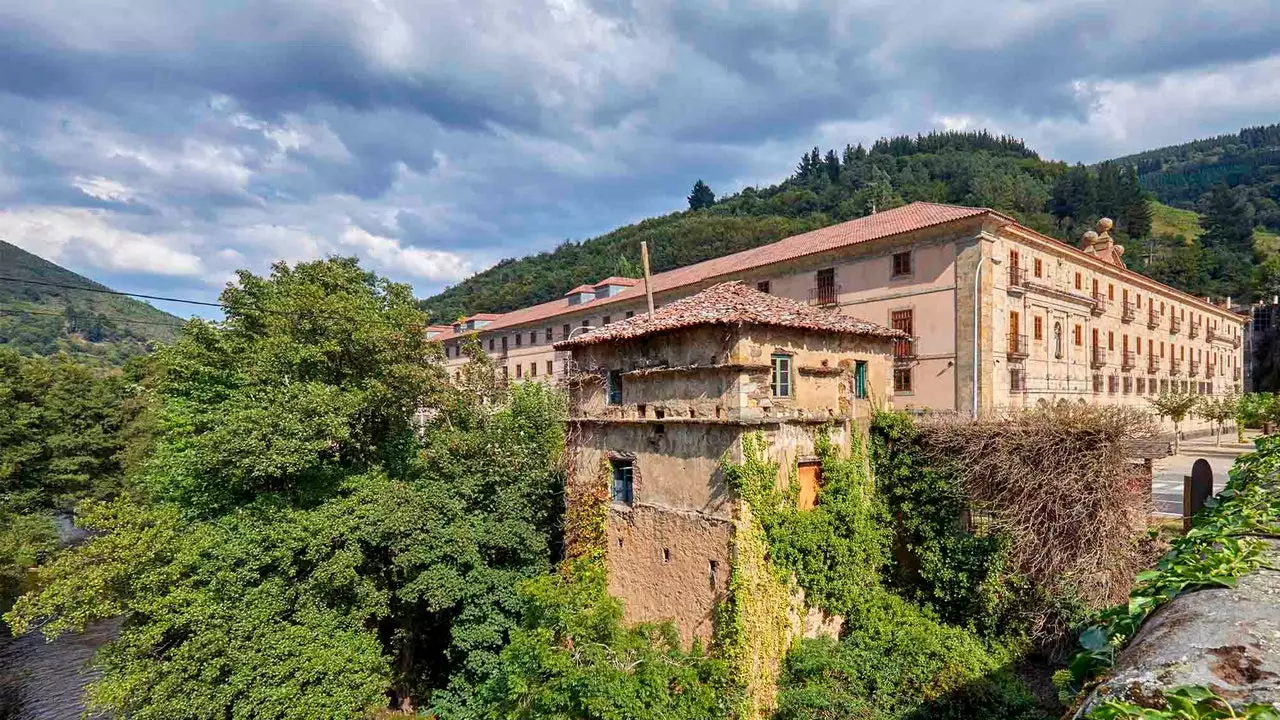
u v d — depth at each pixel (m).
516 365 59.72
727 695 13.48
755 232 93.94
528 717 14.08
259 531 17.20
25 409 34.12
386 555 20.20
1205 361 54.97
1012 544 15.14
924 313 28.61
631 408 16.81
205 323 21.48
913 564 17.06
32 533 30.50
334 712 16.08
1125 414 14.57
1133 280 42.03
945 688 13.48
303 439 18.16
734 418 13.88
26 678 24.41
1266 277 73.38
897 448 17.28
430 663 22.28
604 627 14.49
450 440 21.42
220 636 15.75
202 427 20.14
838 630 16.11
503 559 20.45
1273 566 4.15
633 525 16.67
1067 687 5.10
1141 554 14.79
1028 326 30.19
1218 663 2.95
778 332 15.03
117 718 16.48
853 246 31.17
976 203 98.81
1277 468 7.28
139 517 17.16
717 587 14.18
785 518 14.59
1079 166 132.38
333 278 23.22
